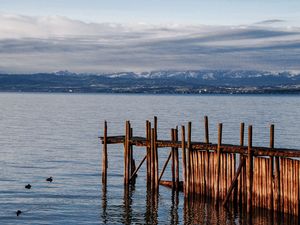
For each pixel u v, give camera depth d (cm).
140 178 5616
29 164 6769
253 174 3900
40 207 4475
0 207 4459
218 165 4066
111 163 6838
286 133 10138
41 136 10400
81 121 14250
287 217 3631
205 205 4203
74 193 4981
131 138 5031
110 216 4206
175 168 5078
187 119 14225
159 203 4538
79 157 7425
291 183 3591
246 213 3941
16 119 15125
